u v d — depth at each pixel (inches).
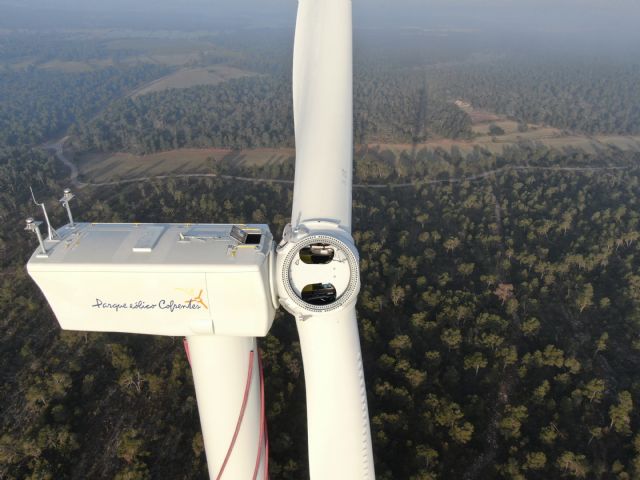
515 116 7140.8
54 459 1822.1
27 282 2901.1
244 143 5615.2
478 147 5772.6
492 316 2397.9
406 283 2829.7
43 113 7785.4
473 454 1836.9
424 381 2086.6
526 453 1808.6
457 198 4220.0
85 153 5634.8
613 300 2704.2
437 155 5492.1
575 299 2642.7
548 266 2866.6
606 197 4114.2
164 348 2336.4
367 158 4968.0
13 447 1833.2
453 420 1849.2
